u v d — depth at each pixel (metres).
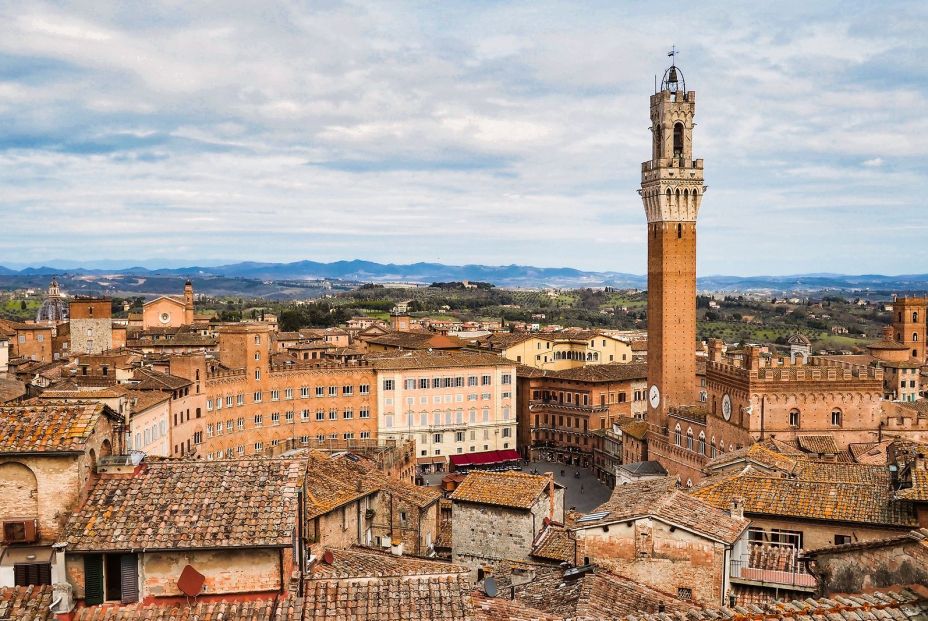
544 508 81.75
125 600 38.41
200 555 38.72
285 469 43.78
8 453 38.84
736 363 168.62
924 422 154.88
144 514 39.78
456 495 80.69
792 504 65.19
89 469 41.22
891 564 36.12
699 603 51.84
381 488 91.62
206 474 42.94
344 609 38.69
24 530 38.94
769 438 154.12
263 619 37.88
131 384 175.50
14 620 36.84
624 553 55.66
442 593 40.09
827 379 154.88
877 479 72.44
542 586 55.75
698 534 53.84
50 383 162.75
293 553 40.97
